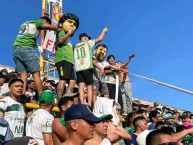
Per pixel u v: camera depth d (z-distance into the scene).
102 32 9.06
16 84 6.68
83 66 8.64
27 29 7.98
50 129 6.01
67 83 8.76
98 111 8.52
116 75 10.41
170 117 11.61
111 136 6.92
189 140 7.91
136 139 7.74
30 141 3.81
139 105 13.60
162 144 3.91
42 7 14.43
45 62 13.41
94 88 9.23
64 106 6.46
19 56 7.89
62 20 8.47
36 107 7.63
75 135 4.41
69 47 8.46
